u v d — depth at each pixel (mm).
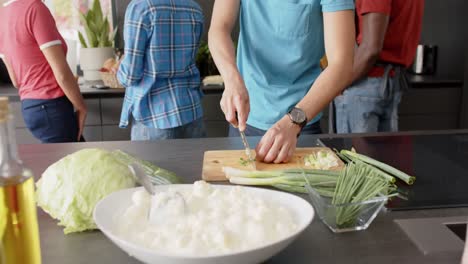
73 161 727
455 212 773
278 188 883
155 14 1739
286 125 1106
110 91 2479
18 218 497
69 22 2861
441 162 1044
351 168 784
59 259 622
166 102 1894
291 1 1304
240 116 1099
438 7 2932
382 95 1949
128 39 1762
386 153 1116
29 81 2152
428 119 2758
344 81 1180
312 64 1408
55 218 727
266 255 529
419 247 643
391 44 1922
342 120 2088
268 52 1389
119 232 578
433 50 2918
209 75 2822
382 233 692
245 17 1405
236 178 916
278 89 1409
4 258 498
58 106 2203
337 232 695
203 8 2881
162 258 502
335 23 1186
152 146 1234
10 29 2061
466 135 1279
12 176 497
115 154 864
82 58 2701
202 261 496
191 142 1273
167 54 1827
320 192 821
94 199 691
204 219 571
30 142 2520
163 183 807
